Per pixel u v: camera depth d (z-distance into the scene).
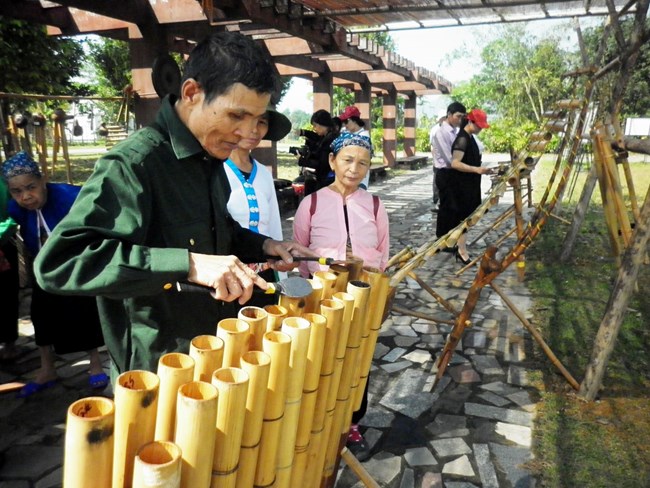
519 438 2.68
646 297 4.69
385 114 16.09
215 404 0.91
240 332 1.12
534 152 3.43
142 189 1.23
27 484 2.35
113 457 0.90
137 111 5.46
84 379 3.32
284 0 5.40
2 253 3.08
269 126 1.88
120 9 4.82
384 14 6.25
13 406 3.01
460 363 3.52
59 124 5.43
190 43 7.84
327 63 10.81
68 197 3.03
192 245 1.37
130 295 1.16
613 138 4.28
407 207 9.84
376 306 1.58
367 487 1.77
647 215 2.80
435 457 2.54
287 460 1.25
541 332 3.98
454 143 5.52
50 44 8.41
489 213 9.26
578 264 5.74
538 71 22.88
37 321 3.00
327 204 2.53
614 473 2.40
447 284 5.18
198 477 0.92
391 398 3.08
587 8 5.91
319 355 1.27
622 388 3.14
